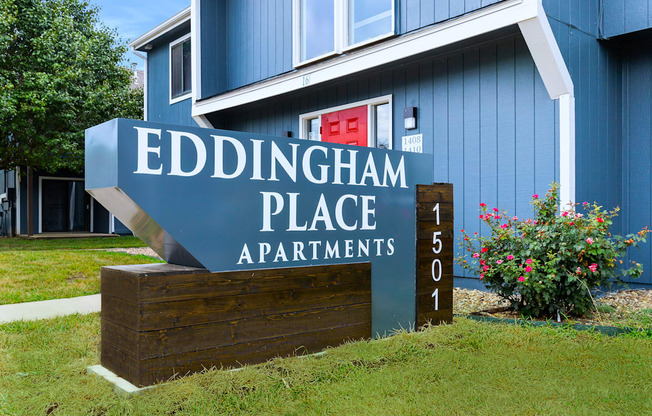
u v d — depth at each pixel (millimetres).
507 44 5820
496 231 4754
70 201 18188
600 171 5801
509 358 3299
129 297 2676
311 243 3391
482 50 6070
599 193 5758
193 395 2500
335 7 7633
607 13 5875
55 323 4219
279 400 2568
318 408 2475
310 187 3410
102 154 2750
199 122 10289
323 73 7461
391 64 6824
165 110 12891
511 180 5777
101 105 14352
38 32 13398
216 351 2861
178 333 2723
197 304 2799
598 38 5902
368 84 7543
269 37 9281
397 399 2607
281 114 9266
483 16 5457
